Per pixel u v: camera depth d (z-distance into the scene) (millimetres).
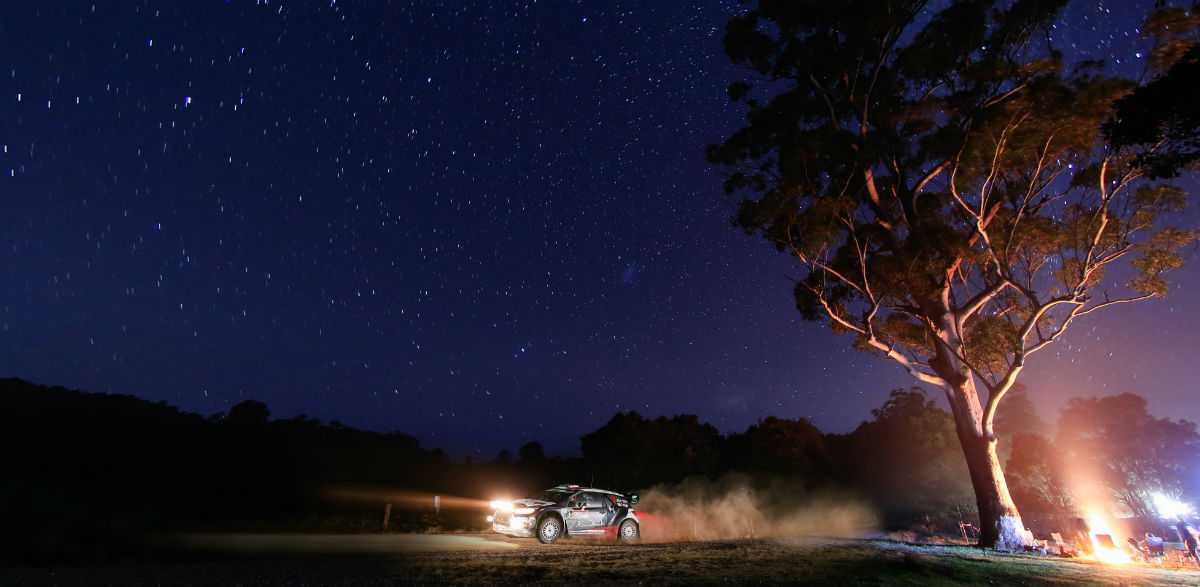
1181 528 17391
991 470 20125
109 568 10125
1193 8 11953
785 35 23500
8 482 23484
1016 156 19844
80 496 22875
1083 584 10883
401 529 20422
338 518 21594
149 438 38406
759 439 39156
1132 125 9570
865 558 12719
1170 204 19656
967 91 20500
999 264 20969
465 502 36469
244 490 29406
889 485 42625
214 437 43812
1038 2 19109
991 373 22188
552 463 49219
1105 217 19312
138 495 25047
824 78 23406
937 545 19734
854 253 23781
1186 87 8781
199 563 11062
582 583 8992
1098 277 20875
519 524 16547
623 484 34250
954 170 20203
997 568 12703
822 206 20859
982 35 20719
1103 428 44250
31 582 8453
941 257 21641
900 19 22359
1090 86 17516
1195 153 9484
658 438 36781
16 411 36125
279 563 10820
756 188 22859
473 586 8578
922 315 22672
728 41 24047
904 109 21234
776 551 13734
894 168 22797
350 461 44688
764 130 23141
